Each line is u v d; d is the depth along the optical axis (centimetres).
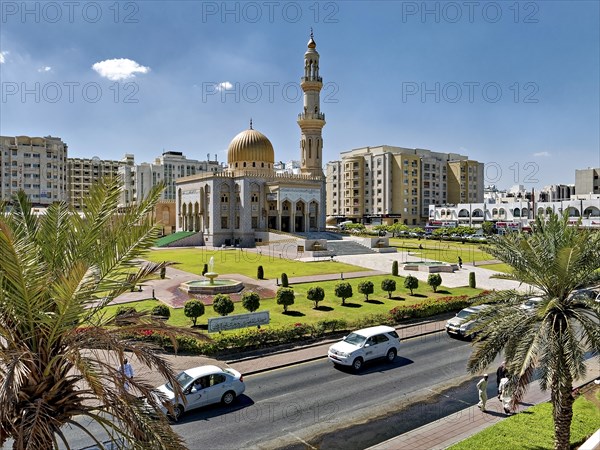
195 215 8531
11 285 766
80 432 1459
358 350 2098
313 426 1525
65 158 11656
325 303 3403
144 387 873
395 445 1381
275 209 8350
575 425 1428
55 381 794
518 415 1497
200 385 1628
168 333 960
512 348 1323
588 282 1367
